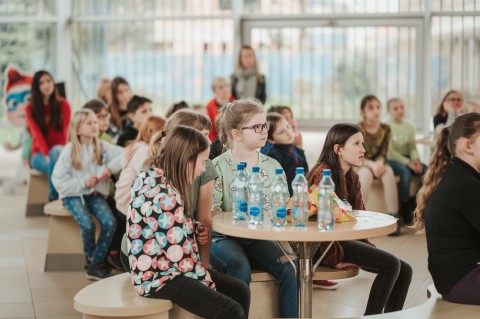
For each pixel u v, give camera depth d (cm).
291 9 1090
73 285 615
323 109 1089
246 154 463
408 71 1063
